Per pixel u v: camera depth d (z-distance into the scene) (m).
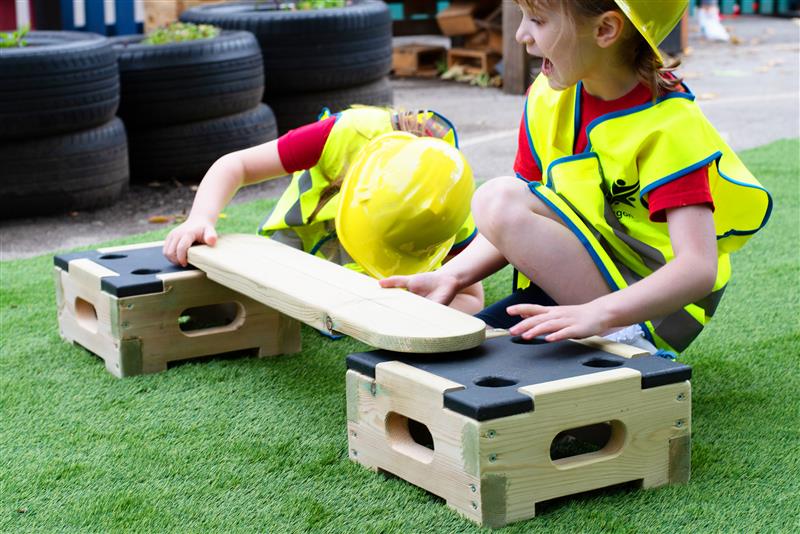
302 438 1.72
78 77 3.55
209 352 2.11
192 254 2.04
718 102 5.62
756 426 1.74
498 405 1.33
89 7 6.16
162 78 3.97
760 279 2.61
